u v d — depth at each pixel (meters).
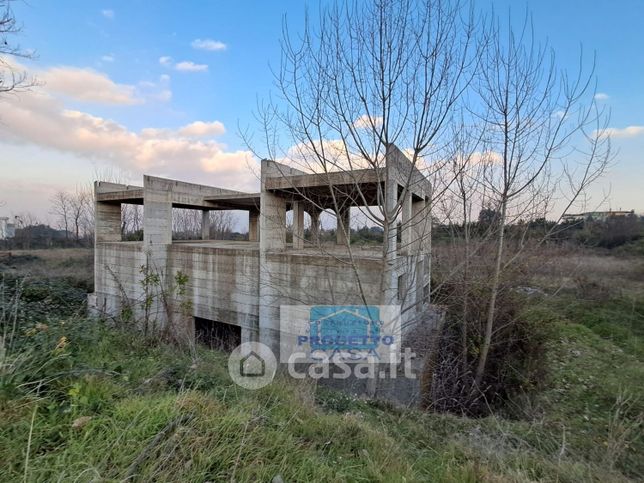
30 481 1.86
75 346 3.96
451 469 3.41
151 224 13.83
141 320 8.61
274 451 2.75
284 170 11.21
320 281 9.63
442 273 9.59
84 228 31.75
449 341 9.03
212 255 12.46
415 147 6.09
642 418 6.10
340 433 3.59
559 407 7.03
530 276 9.79
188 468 2.25
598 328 12.38
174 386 3.76
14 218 30.64
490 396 7.77
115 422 2.50
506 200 7.39
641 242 21.91
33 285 8.97
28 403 2.48
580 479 3.69
